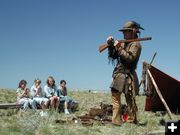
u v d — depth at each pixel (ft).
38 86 45.65
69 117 38.86
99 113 37.52
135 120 34.81
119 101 34.17
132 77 33.91
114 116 34.04
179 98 46.03
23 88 45.16
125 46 33.99
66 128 31.55
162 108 46.85
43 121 32.96
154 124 35.22
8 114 40.32
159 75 41.96
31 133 29.01
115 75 33.99
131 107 34.73
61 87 46.50
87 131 30.48
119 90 33.58
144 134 29.17
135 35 34.14
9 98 56.80
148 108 46.26
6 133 28.68
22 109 43.29
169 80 42.78
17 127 30.53
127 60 33.32
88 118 36.37
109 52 33.81
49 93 45.14
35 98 44.04
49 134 28.96
